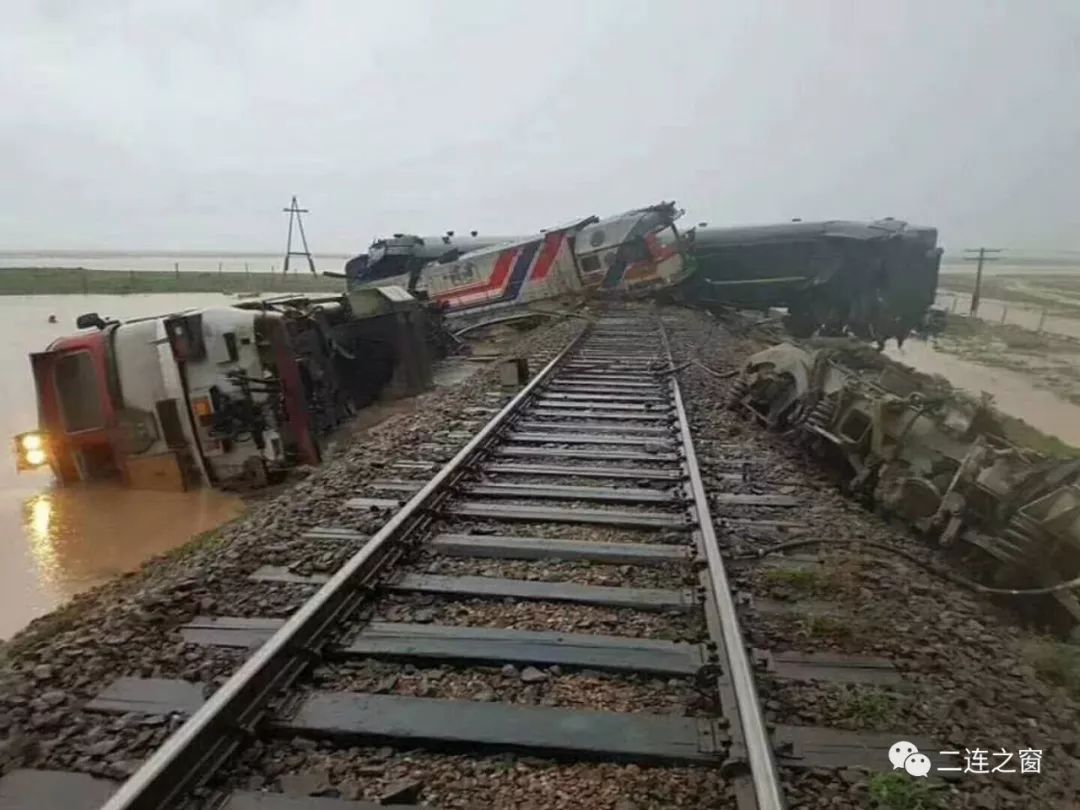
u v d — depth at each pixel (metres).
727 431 10.65
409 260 31.03
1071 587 5.32
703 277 27.52
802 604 5.30
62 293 58.28
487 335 27.64
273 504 7.72
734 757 3.44
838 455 8.90
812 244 26.97
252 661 3.86
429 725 3.71
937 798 3.34
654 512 7.08
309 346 12.75
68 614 5.68
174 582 5.50
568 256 26.98
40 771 3.42
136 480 10.20
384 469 8.64
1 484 10.69
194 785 3.22
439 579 5.48
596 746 3.56
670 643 4.59
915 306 26.20
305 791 3.27
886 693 4.15
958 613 5.42
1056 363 29.64
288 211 89.31
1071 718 4.11
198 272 104.06
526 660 4.34
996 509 6.25
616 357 18.20
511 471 8.41
